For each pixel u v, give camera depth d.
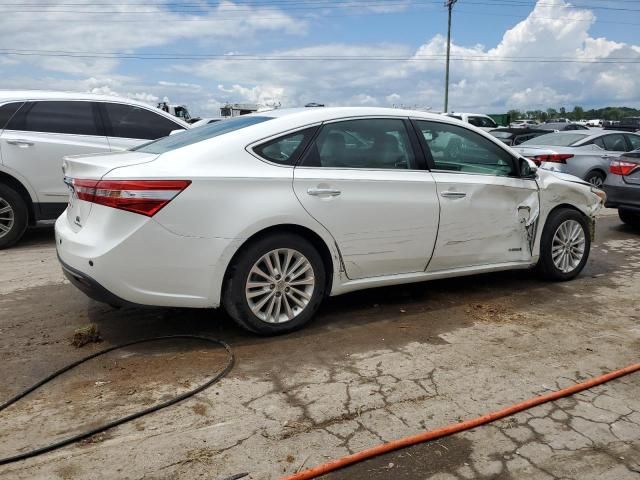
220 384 3.31
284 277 3.94
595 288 5.41
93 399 3.12
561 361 3.71
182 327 4.18
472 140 4.86
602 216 10.10
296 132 4.00
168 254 3.54
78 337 3.85
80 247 3.57
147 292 3.56
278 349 3.82
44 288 5.17
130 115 7.57
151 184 3.45
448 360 3.69
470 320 4.45
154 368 3.51
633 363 3.69
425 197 4.43
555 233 5.37
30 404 3.07
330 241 4.05
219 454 2.64
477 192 4.74
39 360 3.62
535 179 5.20
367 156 4.25
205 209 3.58
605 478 2.52
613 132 11.73
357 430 2.85
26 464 2.55
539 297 5.09
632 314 4.66
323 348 3.85
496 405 3.12
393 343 3.96
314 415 2.98
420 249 4.47
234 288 3.77
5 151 6.68
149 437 2.77
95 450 2.66
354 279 4.27
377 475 2.52
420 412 3.03
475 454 2.68
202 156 3.69
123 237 3.45
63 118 7.10
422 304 4.82
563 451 2.71
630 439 2.82
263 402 3.11
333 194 4.01
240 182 3.69
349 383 3.35
